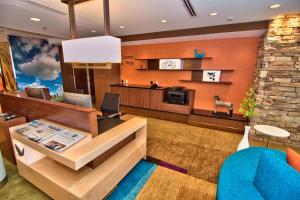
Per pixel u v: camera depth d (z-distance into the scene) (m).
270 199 1.19
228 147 2.90
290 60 2.78
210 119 3.75
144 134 2.35
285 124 2.99
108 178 1.66
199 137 3.30
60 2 2.26
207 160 2.50
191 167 2.32
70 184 1.50
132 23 3.34
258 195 1.28
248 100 2.62
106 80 5.16
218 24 3.43
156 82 4.72
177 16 2.85
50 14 2.77
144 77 5.04
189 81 4.34
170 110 4.19
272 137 3.11
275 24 2.81
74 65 2.74
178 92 4.06
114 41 1.97
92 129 1.70
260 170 1.37
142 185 1.96
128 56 5.16
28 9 2.53
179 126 3.90
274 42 2.85
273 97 2.99
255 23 3.16
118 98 2.98
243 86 3.76
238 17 2.88
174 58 4.39
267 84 3.00
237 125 3.50
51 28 3.84
